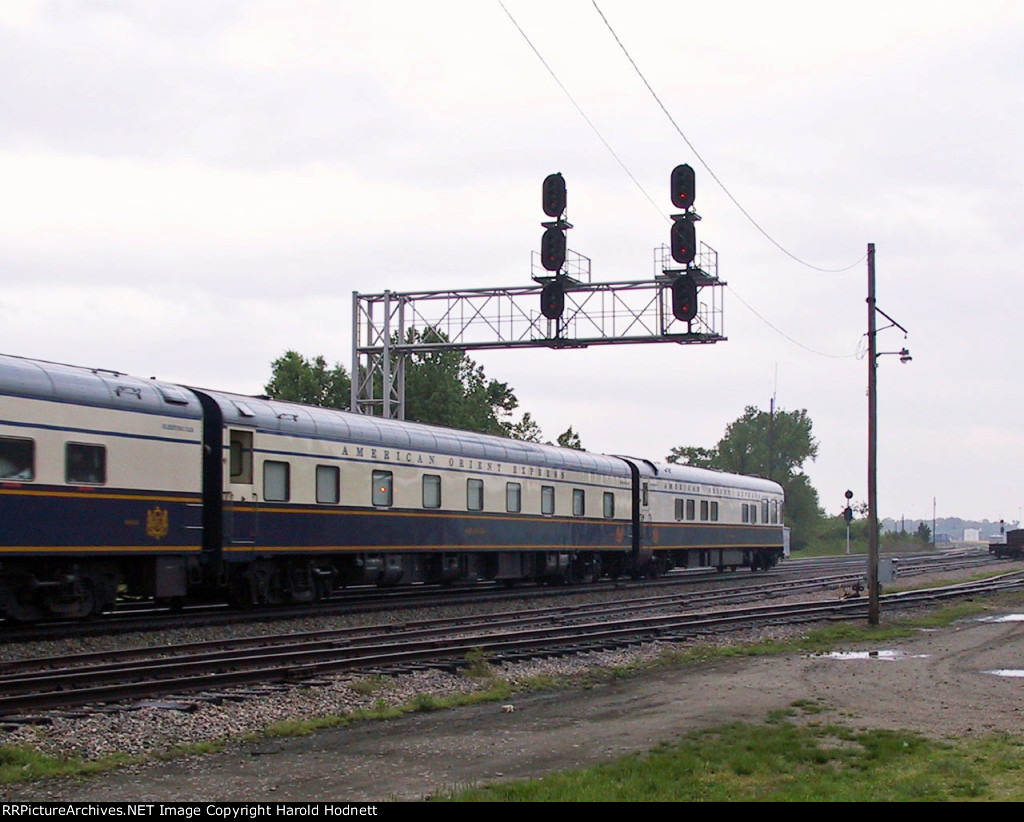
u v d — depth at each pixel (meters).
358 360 38.62
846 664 18.61
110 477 20.56
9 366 19.03
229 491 23.34
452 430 31.72
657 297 33.56
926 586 39.88
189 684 14.37
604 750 11.51
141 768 10.62
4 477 18.66
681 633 22.64
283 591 25.69
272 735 12.23
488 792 9.40
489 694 15.10
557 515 35.56
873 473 26.36
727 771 10.39
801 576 46.88
